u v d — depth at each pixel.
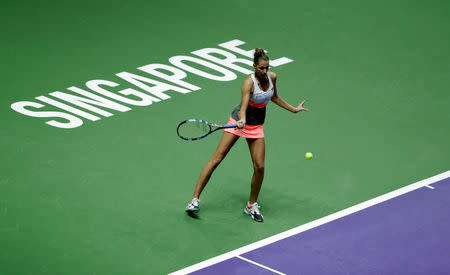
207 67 28.69
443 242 18.09
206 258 17.31
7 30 31.55
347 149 22.91
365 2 35.72
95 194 19.91
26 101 25.41
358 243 18.00
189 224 18.67
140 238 18.02
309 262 17.22
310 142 23.27
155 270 16.83
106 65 28.62
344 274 16.83
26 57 29.06
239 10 34.53
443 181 21.08
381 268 17.06
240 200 19.91
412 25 33.22
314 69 28.78
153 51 30.05
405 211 19.48
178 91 26.53
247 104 17.66
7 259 16.95
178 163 21.72
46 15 33.41
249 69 28.64
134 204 19.50
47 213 18.92
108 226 18.48
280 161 22.05
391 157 22.50
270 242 18.00
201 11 34.31
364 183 20.94
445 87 27.47
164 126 23.95
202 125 17.95
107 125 23.89
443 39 31.86
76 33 31.58
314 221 18.97
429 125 24.61
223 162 21.83
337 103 26.02
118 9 34.31
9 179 20.47
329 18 33.81
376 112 25.45
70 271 16.66
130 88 26.67
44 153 22.00
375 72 28.64
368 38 31.83
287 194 20.30
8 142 22.53
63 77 27.44
